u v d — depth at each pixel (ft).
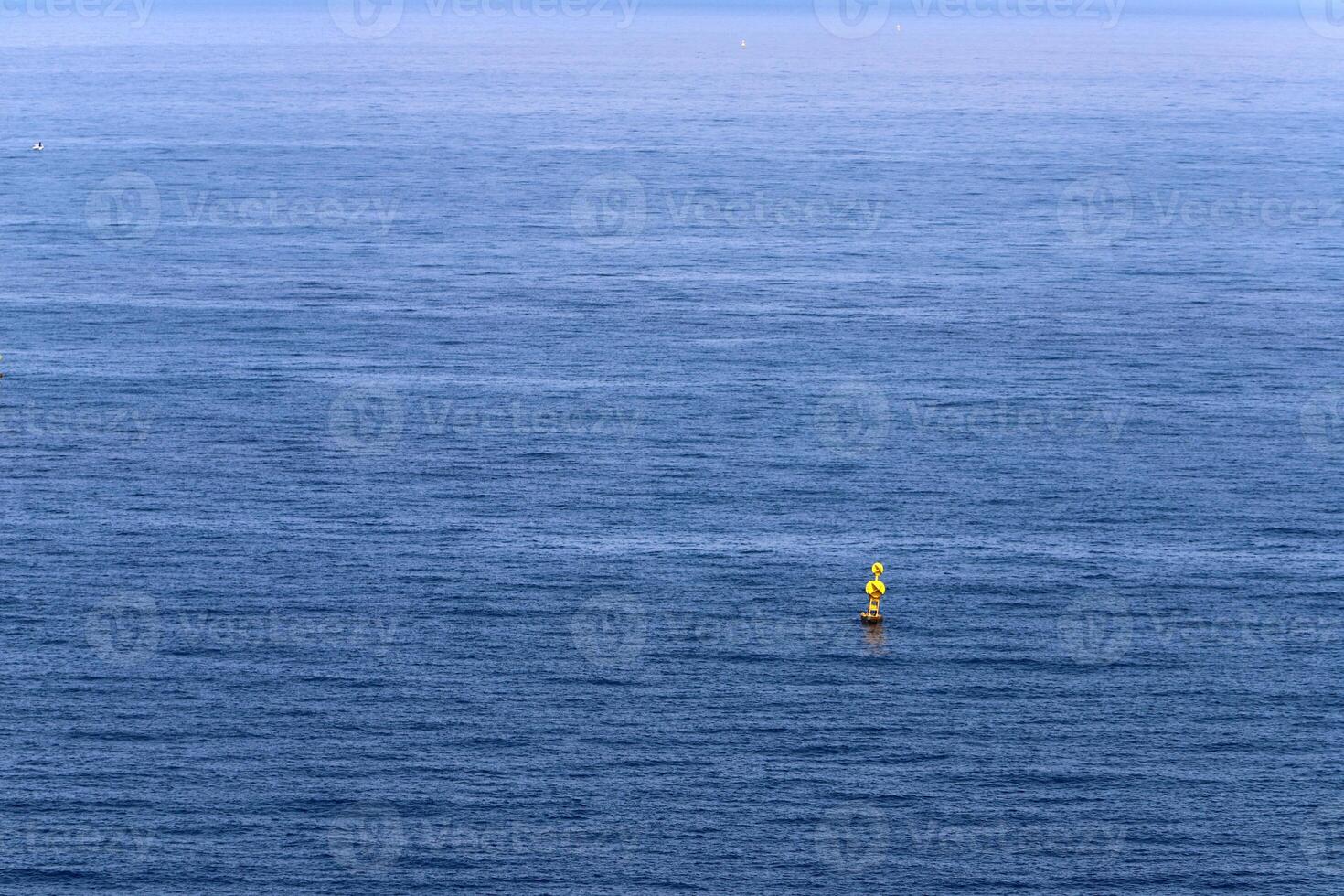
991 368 298.97
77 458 237.04
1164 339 324.80
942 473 234.17
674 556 200.13
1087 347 317.83
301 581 190.60
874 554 201.36
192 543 202.69
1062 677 167.32
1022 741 154.51
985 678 167.02
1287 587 191.72
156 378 285.02
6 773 145.69
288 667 167.43
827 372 294.87
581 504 219.41
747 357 305.73
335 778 146.41
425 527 209.87
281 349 308.81
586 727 156.15
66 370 288.92
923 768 149.69
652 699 161.79
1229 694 164.14
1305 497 224.33
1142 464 238.68
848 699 162.40
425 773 147.74
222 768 147.54
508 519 213.05
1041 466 237.66
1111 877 134.21
